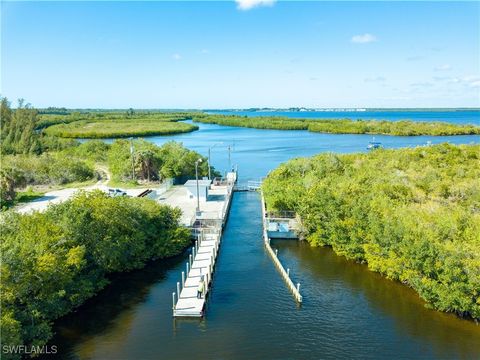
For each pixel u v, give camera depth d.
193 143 170.38
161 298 36.72
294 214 54.88
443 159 69.69
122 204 41.56
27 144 119.00
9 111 135.00
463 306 31.09
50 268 28.78
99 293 37.62
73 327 32.00
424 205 43.66
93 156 110.81
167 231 46.16
